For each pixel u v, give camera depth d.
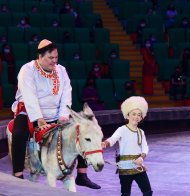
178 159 13.55
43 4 26.48
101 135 6.78
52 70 7.67
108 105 20.73
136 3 27.34
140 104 7.68
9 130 7.97
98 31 24.66
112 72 22.28
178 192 10.19
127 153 7.79
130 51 24.83
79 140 6.80
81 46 23.11
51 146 7.27
